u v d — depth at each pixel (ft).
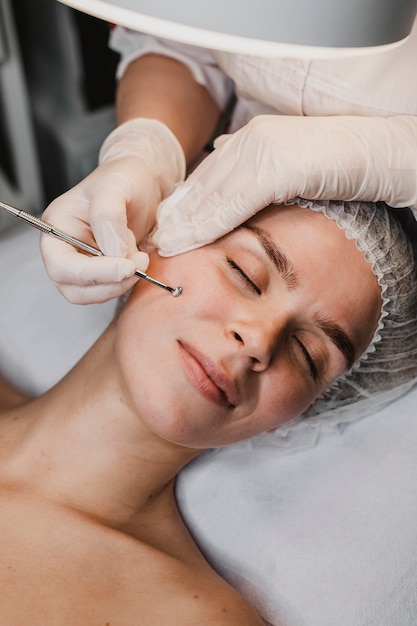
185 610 3.80
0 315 5.34
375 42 2.91
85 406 4.11
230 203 3.60
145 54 5.39
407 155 3.71
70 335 5.19
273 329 3.61
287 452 4.59
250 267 3.67
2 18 6.65
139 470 4.16
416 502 4.26
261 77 4.24
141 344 3.71
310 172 3.52
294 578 4.17
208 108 5.31
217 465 4.62
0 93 7.12
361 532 4.22
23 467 4.15
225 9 2.66
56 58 7.64
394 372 4.42
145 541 4.21
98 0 2.81
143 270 3.68
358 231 3.71
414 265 3.92
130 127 4.69
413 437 4.48
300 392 3.91
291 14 2.70
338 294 3.74
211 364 3.60
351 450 4.52
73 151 7.68
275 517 4.37
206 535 4.46
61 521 3.97
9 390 5.11
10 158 7.74
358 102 3.97
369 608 4.02
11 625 3.51
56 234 3.64
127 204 4.02
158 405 3.65
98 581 3.81
